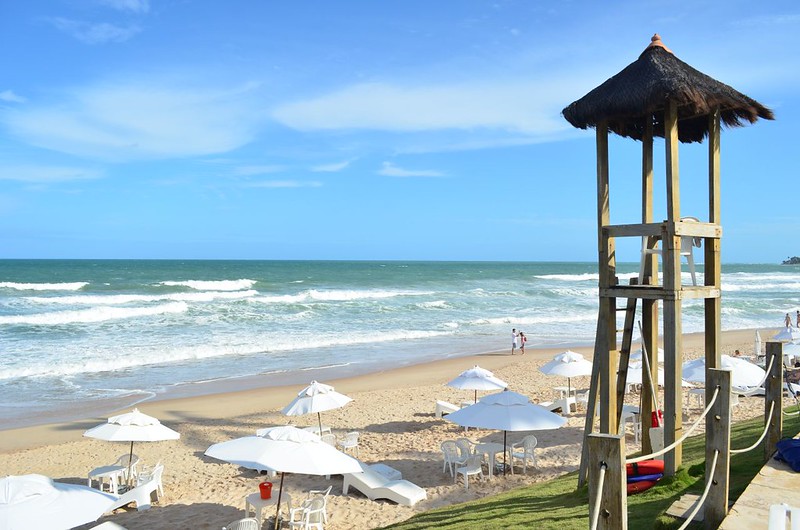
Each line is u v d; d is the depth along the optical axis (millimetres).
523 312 42812
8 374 21594
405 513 9875
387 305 44688
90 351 25562
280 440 8648
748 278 87188
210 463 12984
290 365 24109
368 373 22812
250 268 111500
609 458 3494
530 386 20641
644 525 5605
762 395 16734
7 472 12578
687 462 8047
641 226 6836
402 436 14695
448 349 28234
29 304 40750
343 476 11086
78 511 6594
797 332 22484
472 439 14359
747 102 7047
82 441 14742
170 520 9859
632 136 8680
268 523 9711
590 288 63938
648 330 7855
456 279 80625
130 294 49156
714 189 7184
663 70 6637
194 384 20734
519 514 7223
